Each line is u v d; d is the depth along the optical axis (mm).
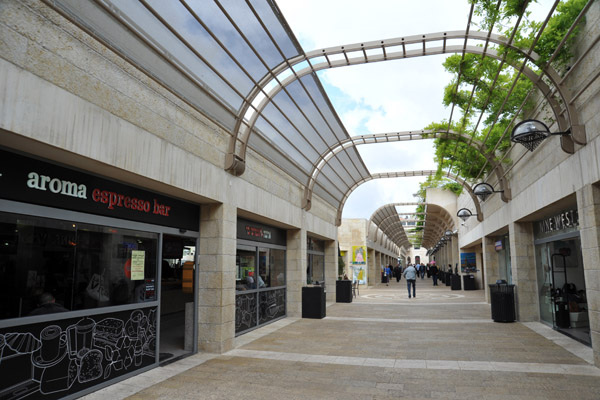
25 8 3928
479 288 25953
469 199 21641
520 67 7227
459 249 27000
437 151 13234
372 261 31922
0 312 4172
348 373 6363
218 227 7828
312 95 9977
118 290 5836
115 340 5727
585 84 6273
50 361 4695
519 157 10602
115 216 5781
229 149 8156
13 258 4332
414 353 7711
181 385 5738
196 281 7812
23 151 4379
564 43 6508
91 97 4730
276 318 12047
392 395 5332
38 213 4594
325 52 7879
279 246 12555
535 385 5676
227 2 6020
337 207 18625
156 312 6613
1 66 3654
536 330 10055
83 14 4613
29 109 3916
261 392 5469
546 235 10539
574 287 8898
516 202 11312
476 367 6672
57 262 4859
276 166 11023
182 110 6633
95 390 5348
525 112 9578
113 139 5051
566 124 7102
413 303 17188
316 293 12539
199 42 6309
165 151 6109
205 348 7652
